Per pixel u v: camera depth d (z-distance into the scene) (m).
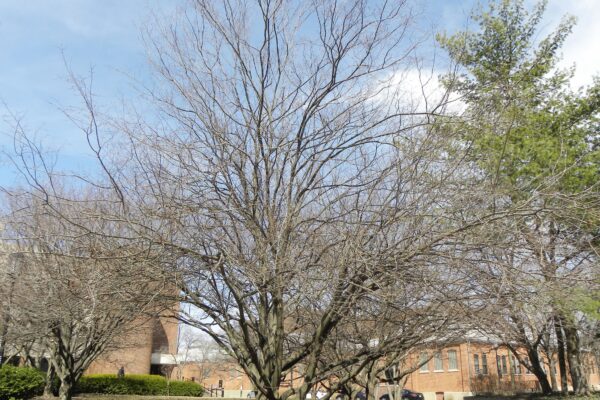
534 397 19.30
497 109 6.43
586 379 18.48
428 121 6.32
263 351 6.88
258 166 6.89
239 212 6.38
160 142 7.19
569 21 14.36
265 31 7.14
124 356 29.16
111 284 5.81
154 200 7.14
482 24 9.59
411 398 30.09
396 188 6.16
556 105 12.16
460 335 7.31
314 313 7.53
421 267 5.68
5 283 10.16
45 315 8.33
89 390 24.83
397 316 6.66
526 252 5.79
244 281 6.65
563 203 6.02
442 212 5.80
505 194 6.02
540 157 8.35
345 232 5.77
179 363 45.09
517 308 5.88
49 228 7.16
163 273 5.86
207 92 6.84
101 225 6.79
